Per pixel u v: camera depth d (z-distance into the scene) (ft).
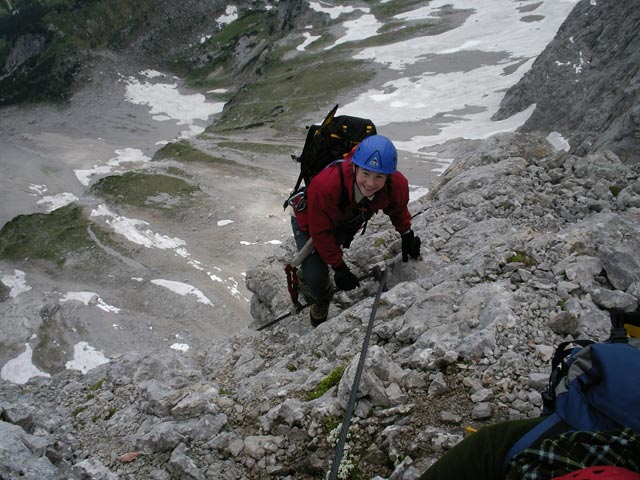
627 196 24.16
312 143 18.52
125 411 21.65
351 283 18.43
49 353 176.24
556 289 18.93
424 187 222.48
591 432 5.07
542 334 16.88
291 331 27.32
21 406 21.86
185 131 545.85
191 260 226.38
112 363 28.48
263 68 536.83
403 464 13.15
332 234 18.10
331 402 16.34
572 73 263.49
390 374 16.29
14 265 234.58
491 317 17.72
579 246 20.92
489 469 5.71
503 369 15.60
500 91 341.21
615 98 209.97
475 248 23.66
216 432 17.83
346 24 545.44
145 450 17.97
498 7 496.23
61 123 588.09
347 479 14.28
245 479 15.58
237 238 238.07
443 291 20.36
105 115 601.21
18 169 477.36
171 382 24.95
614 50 249.34
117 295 208.23
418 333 19.17
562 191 26.50
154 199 275.59
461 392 15.34
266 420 17.29
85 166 477.77
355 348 20.35
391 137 301.22
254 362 25.45
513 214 25.79
